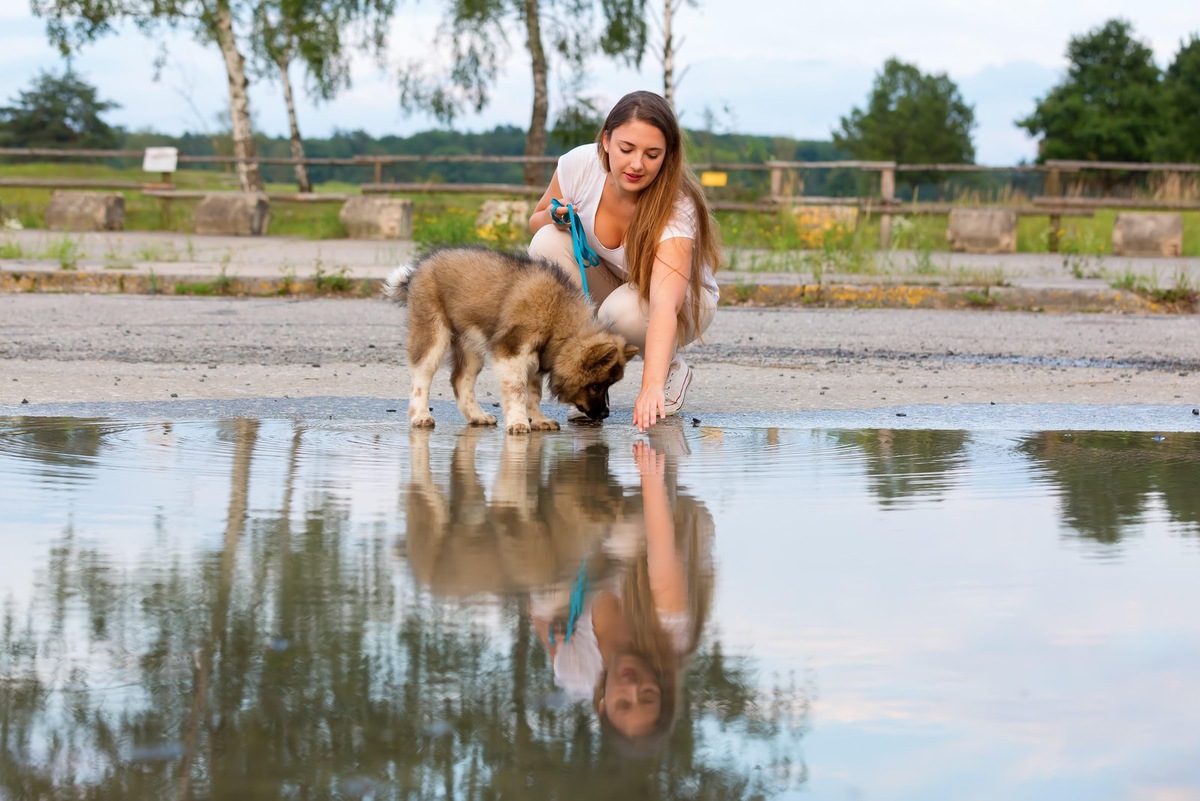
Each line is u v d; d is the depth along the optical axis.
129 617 2.01
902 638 1.94
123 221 19.20
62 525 2.68
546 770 1.44
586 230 5.02
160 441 3.92
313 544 2.55
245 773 1.43
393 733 1.54
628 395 5.60
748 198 17.88
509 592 2.20
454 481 3.38
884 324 8.66
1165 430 4.44
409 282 4.96
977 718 1.61
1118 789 1.42
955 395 5.41
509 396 4.59
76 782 1.40
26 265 11.41
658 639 1.92
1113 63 65.25
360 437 4.22
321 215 19.12
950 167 17.61
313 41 21.89
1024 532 2.72
